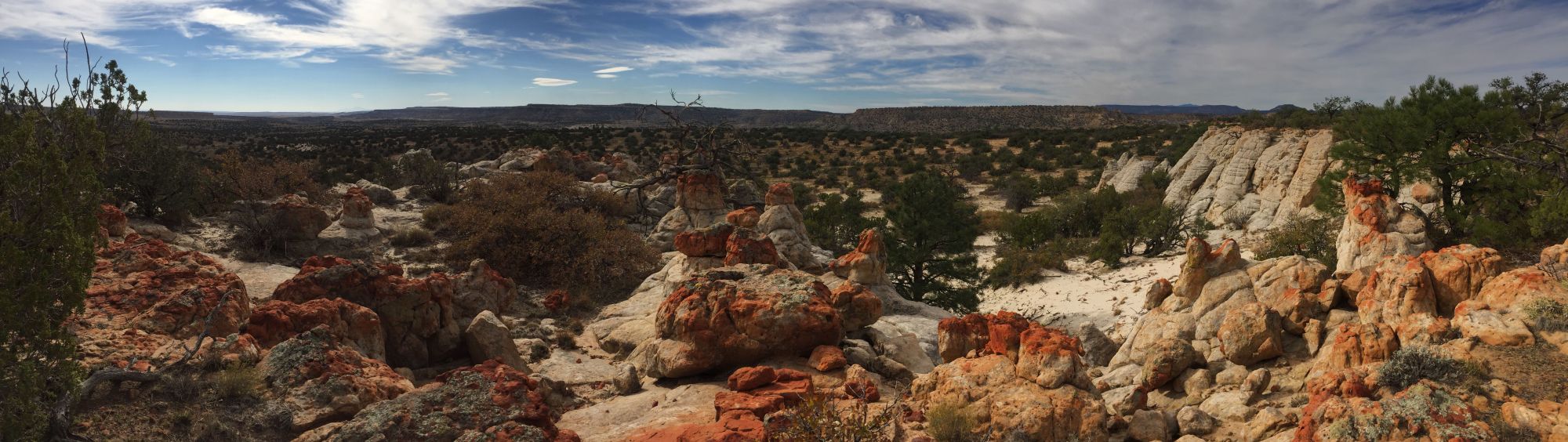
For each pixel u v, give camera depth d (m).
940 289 35.72
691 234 21.66
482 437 8.91
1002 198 80.38
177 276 14.23
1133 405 11.59
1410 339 11.62
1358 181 23.27
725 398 10.45
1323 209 35.44
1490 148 28.27
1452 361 10.15
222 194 31.34
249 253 24.52
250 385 10.14
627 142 117.81
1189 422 11.21
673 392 12.36
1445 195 30.95
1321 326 13.98
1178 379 13.83
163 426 9.28
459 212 31.67
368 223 28.92
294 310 12.94
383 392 10.70
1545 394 9.43
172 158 27.17
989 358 11.13
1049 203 76.38
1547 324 10.89
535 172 39.91
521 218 27.39
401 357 15.05
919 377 11.33
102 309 12.64
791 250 25.86
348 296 14.91
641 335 17.45
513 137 121.94
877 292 21.69
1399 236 21.42
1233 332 13.93
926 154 115.44
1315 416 9.38
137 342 11.55
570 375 15.13
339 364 10.84
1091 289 38.56
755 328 13.09
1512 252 26.69
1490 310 11.67
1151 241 47.06
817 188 91.44
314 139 121.94
